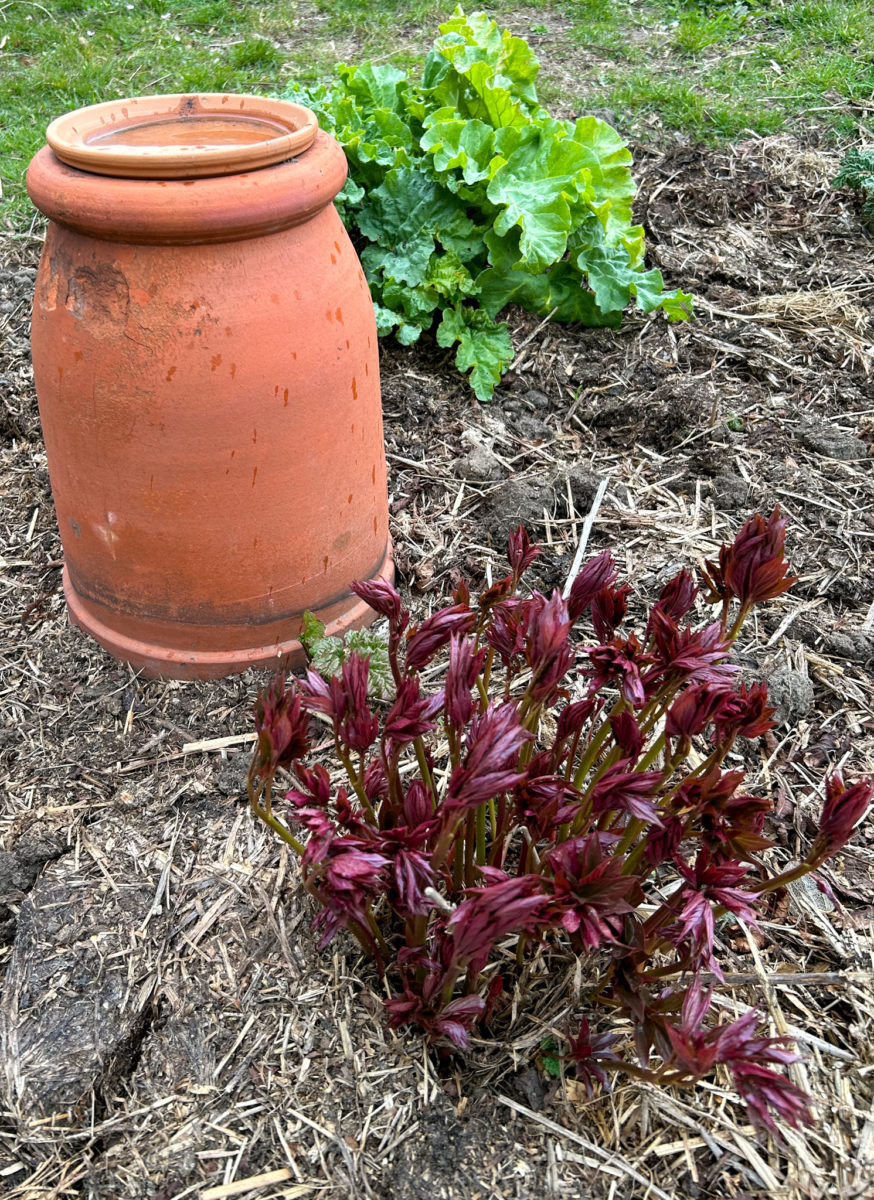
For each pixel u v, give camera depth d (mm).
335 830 680
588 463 1378
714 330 1599
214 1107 745
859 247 1776
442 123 1450
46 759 978
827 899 895
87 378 854
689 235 1781
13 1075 755
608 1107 752
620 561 1224
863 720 1060
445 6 2604
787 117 2111
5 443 1405
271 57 2328
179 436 858
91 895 864
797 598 1188
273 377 856
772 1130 584
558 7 2615
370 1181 709
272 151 814
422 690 1040
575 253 1524
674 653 705
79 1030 778
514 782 594
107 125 934
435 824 642
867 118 2092
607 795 647
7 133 2043
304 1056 771
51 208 816
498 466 1361
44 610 1143
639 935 678
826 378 1521
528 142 1486
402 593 1176
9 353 1515
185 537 913
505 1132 738
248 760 965
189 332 828
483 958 688
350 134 1480
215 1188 705
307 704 683
